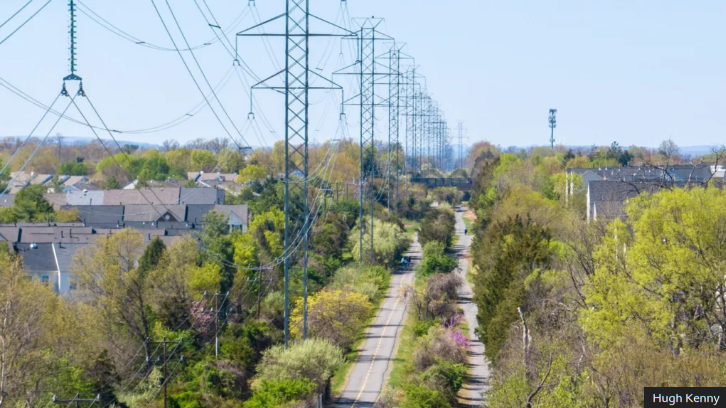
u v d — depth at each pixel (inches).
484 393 2942.9
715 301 2321.6
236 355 3646.7
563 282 3061.0
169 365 3545.8
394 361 3941.9
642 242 2379.4
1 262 3563.0
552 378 2209.6
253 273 4943.4
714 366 1940.2
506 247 3789.4
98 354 3378.4
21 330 2812.5
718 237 2347.4
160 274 4200.3
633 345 2054.6
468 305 5093.5
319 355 3334.2
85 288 4232.3
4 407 2536.9
